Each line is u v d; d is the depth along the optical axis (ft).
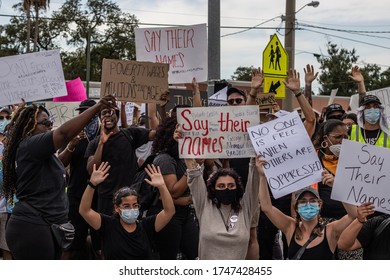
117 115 23.06
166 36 26.58
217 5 29.68
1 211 26.61
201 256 18.47
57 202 17.46
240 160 22.34
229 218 18.44
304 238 17.37
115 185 21.80
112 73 23.15
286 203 21.80
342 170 16.65
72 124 16.63
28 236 16.98
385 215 17.74
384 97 28.71
